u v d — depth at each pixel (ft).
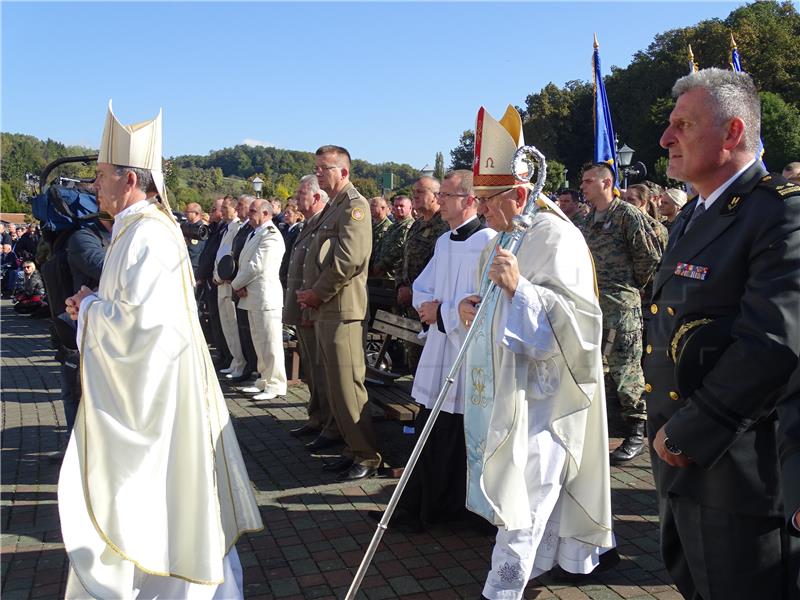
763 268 6.40
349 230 15.02
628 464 16.29
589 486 10.25
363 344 15.46
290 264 18.04
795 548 6.81
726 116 7.00
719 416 6.46
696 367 6.82
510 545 9.63
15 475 15.98
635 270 16.42
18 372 27.96
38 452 17.70
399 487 9.04
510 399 9.61
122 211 9.93
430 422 9.10
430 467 12.84
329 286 14.84
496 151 10.07
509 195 10.06
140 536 8.75
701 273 6.97
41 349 33.65
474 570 11.41
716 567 6.92
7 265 60.54
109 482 8.79
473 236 12.73
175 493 9.10
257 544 12.38
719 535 6.88
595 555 10.64
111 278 9.43
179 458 9.16
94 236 14.07
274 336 22.91
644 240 16.08
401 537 12.67
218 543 9.11
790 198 6.47
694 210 7.70
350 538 12.61
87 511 8.66
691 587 7.75
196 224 31.17
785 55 126.41
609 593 10.53
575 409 9.71
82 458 8.86
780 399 5.90
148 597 9.25
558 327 9.44
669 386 7.38
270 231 22.81
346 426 15.28
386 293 23.61
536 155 9.40
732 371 6.36
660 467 7.66
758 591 6.80
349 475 15.43
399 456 16.99
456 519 13.32
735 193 6.95
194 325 9.74
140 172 9.94
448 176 13.15
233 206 28.55
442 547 12.26
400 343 25.55
